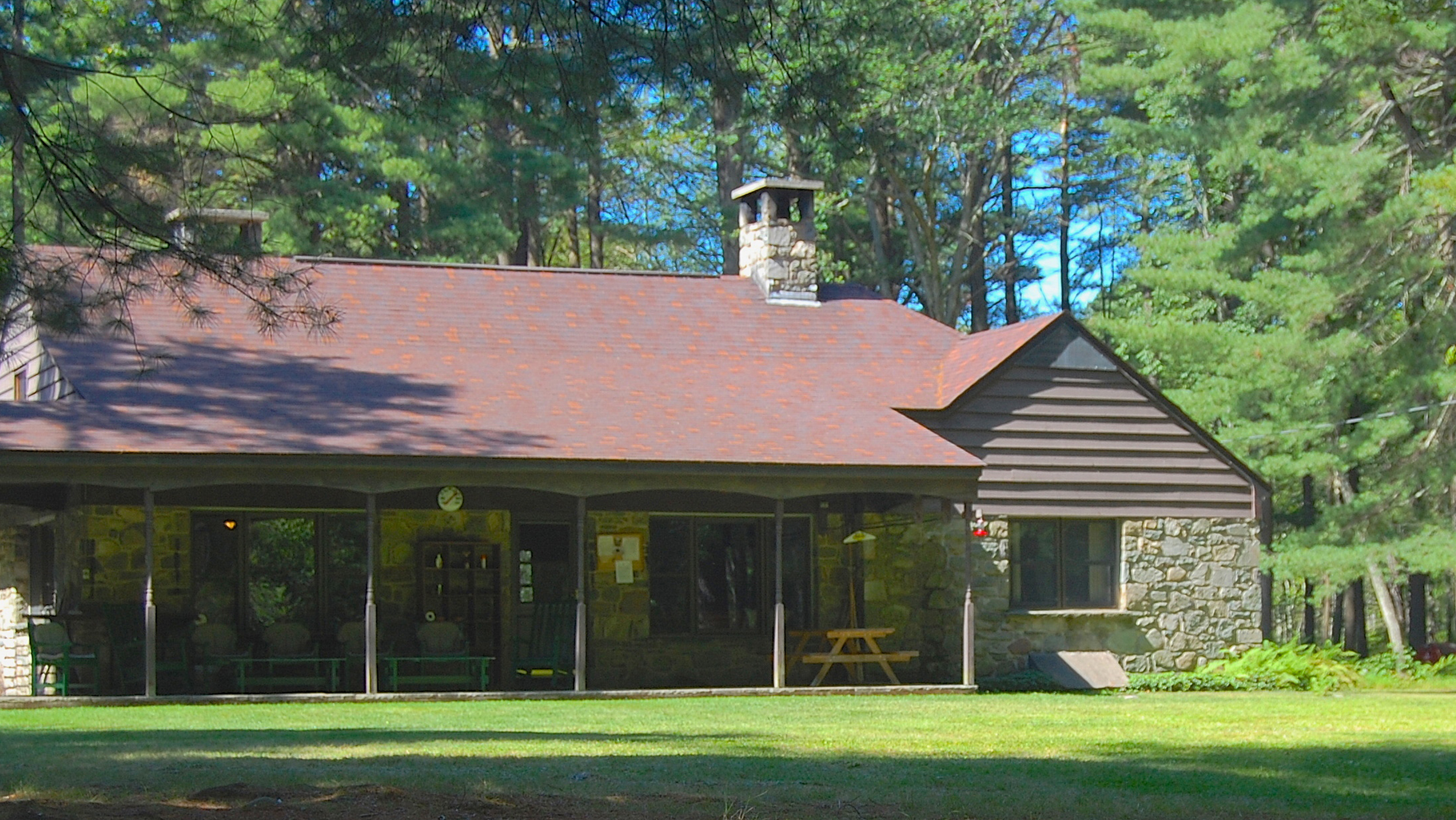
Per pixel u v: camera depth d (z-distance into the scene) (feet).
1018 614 71.51
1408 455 86.89
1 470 52.95
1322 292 84.89
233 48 35.81
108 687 62.69
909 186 128.06
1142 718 51.11
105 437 54.24
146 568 56.85
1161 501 74.49
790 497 61.67
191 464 54.54
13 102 32.09
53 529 66.08
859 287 84.69
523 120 38.04
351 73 35.78
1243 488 75.82
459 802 26.73
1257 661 73.46
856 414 67.82
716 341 75.92
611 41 31.78
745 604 72.95
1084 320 133.18
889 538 74.02
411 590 68.33
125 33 55.77
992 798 28.89
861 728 45.96
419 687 66.49
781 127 37.06
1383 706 58.44
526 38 33.32
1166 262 107.04
